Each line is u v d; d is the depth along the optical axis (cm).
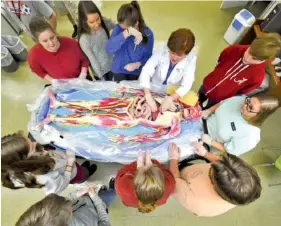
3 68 292
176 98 191
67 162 184
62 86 206
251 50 166
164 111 192
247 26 282
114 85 205
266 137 269
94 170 232
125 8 168
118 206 239
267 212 238
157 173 139
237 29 292
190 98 198
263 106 152
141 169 144
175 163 181
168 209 238
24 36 314
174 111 193
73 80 207
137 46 193
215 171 134
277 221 236
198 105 204
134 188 137
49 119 191
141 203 140
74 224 146
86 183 214
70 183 203
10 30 294
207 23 331
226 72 194
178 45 151
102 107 194
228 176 128
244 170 130
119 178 160
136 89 202
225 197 130
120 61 212
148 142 191
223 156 142
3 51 273
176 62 174
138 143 190
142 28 179
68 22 323
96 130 190
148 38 190
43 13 245
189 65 179
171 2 343
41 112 197
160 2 342
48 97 201
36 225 117
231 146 177
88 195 177
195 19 333
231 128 174
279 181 250
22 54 294
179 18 333
